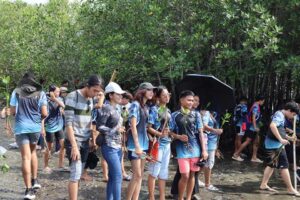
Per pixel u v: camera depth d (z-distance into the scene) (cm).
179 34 1019
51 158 937
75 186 516
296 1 953
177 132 591
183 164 588
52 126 813
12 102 600
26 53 1725
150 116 574
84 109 527
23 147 601
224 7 961
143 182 762
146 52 1064
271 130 725
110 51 1121
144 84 567
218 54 1020
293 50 1076
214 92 678
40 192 666
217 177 855
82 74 1537
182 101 594
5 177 745
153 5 1041
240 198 703
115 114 533
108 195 538
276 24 988
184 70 1006
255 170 930
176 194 643
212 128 688
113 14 1197
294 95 1262
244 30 995
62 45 1583
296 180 769
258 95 1103
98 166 864
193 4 1045
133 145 551
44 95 621
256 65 1028
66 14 1708
